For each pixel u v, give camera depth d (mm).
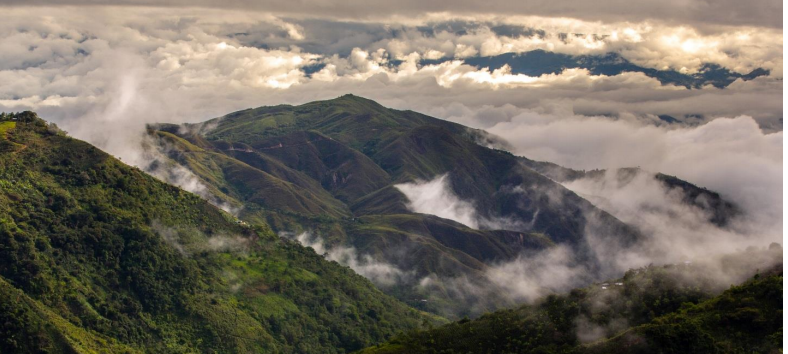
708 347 196375
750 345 194625
